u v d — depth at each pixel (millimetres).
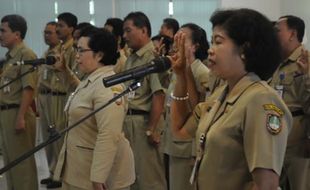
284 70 3260
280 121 1467
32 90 3881
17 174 3928
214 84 2424
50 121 4848
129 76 2064
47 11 7246
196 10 7328
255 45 1523
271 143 1439
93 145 2418
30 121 3998
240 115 1502
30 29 7230
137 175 3613
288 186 3309
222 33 1544
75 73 4043
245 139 1481
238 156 1517
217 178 1539
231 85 1619
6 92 3895
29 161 3975
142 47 3598
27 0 7211
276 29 1601
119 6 7426
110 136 2330
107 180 2447
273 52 1547
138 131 3576
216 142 1535
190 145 2934
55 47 4922
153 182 3629
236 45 1527
